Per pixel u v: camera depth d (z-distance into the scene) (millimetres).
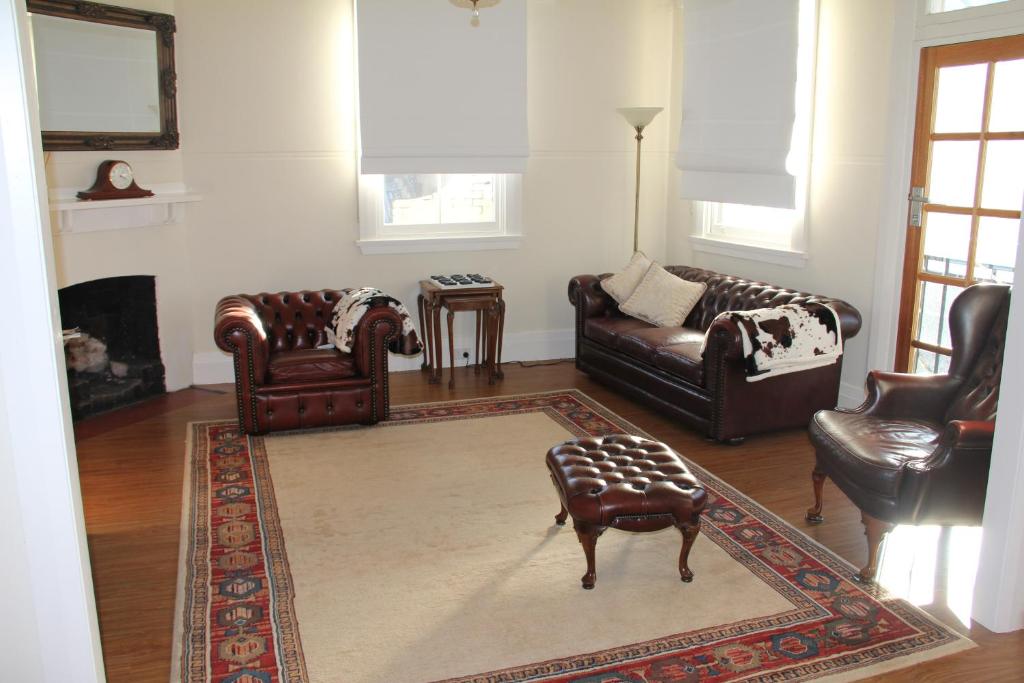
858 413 3488
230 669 2482
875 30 4445
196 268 5406
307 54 5344
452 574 3055
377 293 4734
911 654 2568
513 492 3795
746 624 2730
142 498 3744
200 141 5227
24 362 1797
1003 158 3830
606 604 2850
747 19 5145
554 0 5785
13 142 1710
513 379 5734
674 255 6363
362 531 3400
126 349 5184
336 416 4598
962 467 2803
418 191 5824
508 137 5750
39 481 1855
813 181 4961
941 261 4215
